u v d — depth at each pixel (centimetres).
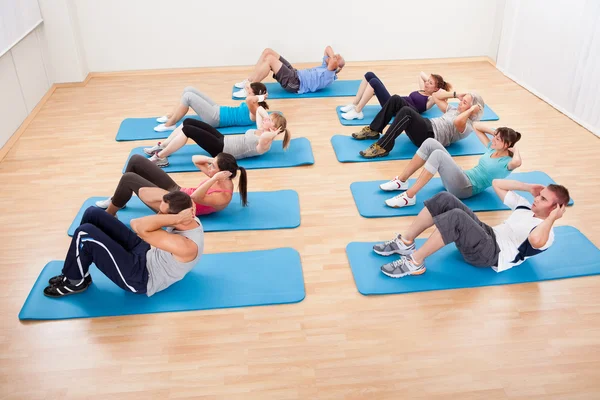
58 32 576
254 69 632
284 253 338
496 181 330
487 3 630
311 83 573
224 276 319
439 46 654
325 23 626
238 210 383
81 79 607
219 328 285
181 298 302
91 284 314
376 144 450
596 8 464
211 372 259
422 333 281
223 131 498
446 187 384
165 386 252
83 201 398
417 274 318
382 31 637
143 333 282
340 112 537
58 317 290
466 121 441
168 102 565
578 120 506
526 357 266
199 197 355
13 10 492
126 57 627
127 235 292
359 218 376
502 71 633
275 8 612
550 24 532
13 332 284
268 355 268
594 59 475
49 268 325
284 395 247
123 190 350
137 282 289
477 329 283
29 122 522
